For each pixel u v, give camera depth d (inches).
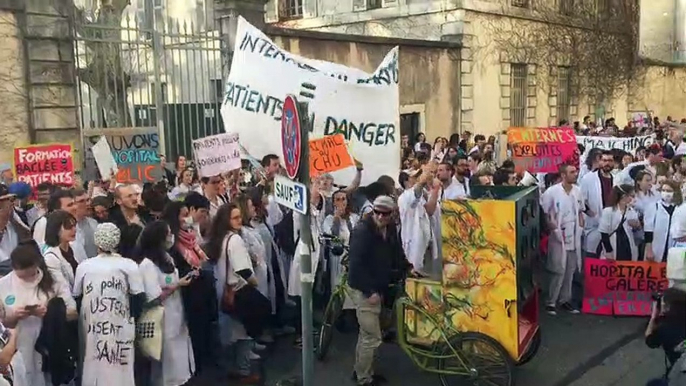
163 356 219.3
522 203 228.7
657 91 1227.9
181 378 222.7
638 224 334.0
